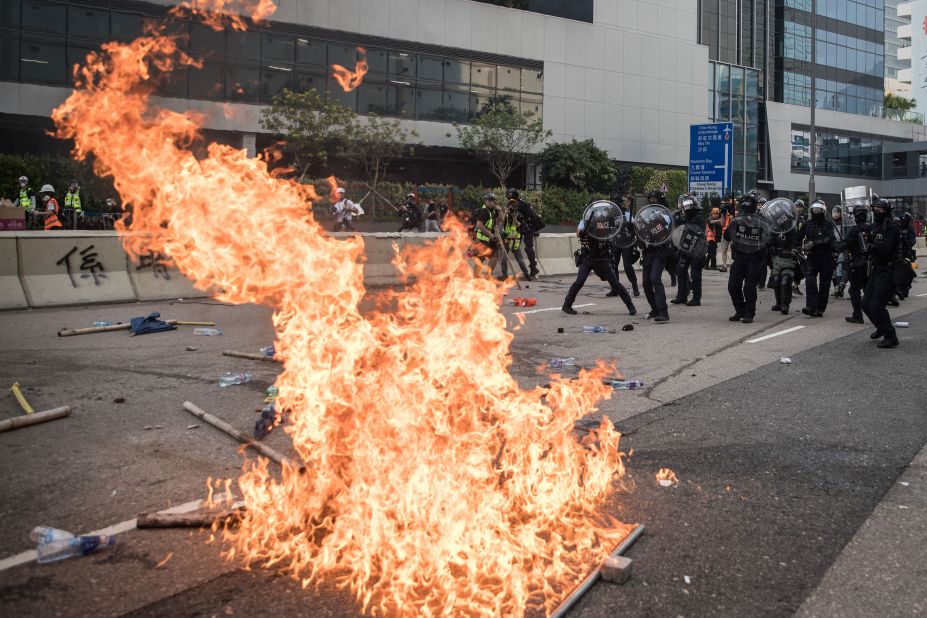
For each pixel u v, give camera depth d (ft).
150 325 30.83
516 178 143.33
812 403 20.22
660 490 13.61
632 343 29.81
